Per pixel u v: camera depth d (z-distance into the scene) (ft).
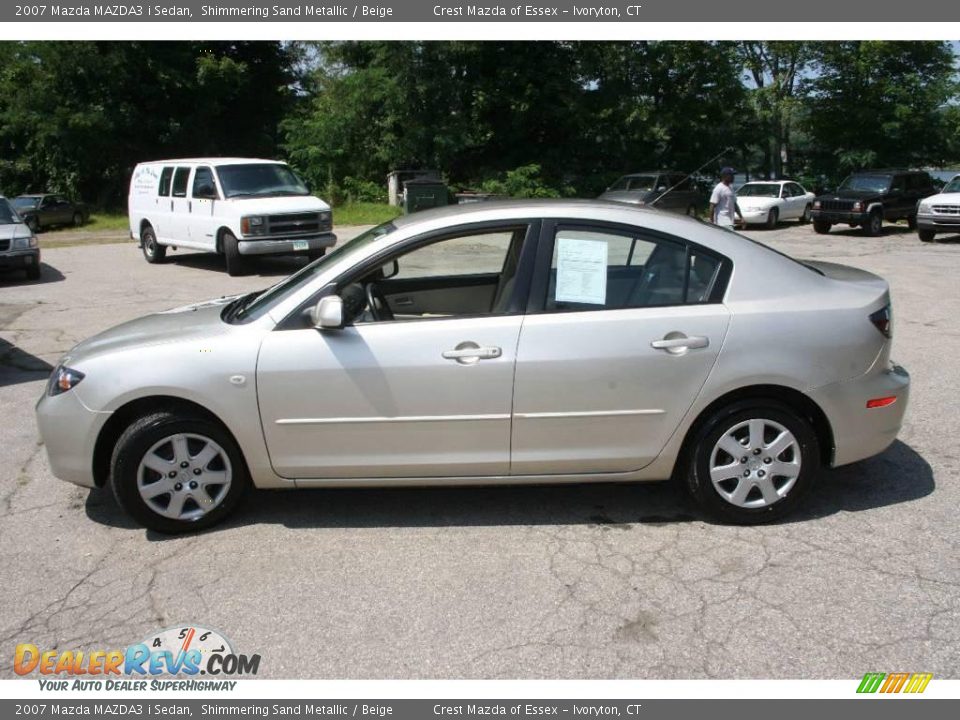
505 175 100.32
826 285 13.51
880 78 106.83
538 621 10.94
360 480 13.32
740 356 12.80
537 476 13.30
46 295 40.11
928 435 17.58
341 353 12.74
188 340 13.12
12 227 45.11
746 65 108.99
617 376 12.76
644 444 13.10
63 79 109.81
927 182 74.33
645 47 103.24
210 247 46.93
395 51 96.12
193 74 112.47
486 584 11.85
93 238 80.02
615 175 102.78
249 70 122.62
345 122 100.01
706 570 12.12
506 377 12.71
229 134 126.93
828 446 13.61
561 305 12.96
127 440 12.94
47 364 25.75
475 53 97.45
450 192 96.53
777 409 13.06
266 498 14.93
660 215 13.50
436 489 15.23
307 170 104.94
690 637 10.53
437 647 10.44
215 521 13.62
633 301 13.01
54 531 13.83
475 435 12.96
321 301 12.46
